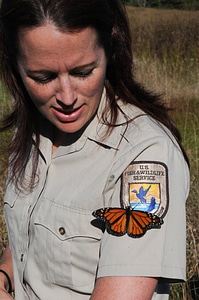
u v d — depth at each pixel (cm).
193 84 991
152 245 177
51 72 182
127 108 197
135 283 176
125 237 177
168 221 179
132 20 1438
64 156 204
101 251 183
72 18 175
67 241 195
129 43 201
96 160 195
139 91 202
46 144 213
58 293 201
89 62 181
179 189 183
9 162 226
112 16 190
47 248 199
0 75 223
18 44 183
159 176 181
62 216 196
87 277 195
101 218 180
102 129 196
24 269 208
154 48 1272
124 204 181
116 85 199
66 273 196
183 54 1210
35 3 176
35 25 177
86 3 177
